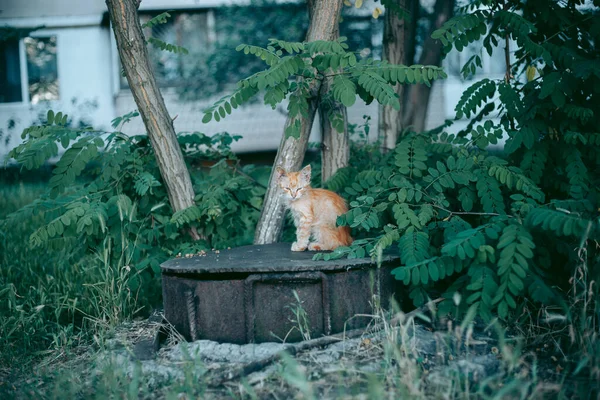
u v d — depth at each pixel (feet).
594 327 11.97
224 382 11.08
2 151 40.65
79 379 11.87
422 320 13.83
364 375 11.10
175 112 42.96
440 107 43.60
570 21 16.47
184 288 13.30
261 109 43.80
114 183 16.60
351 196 17.07
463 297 12.74
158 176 17.24
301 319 12.89
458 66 43.50
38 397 10.96
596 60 14.56
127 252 15.58
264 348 12.50
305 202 14.92
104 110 42.91
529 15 16.33
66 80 42.60
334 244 14.78
